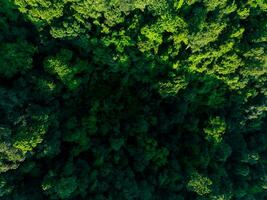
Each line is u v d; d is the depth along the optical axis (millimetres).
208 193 37781
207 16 36219
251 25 39219
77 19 33188
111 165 36969
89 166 36125
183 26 34719
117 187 35906
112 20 33344
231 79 38875
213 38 36375
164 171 38469
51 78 34500
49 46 35000
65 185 32875
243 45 38469
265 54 38156
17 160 31953
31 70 34375
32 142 31750
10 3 31656
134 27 34344
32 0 31531
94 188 35281
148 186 37719
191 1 34312
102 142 37844
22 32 33625
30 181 34438
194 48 36250
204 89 39156
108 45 34906
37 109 33562
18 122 32375
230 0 36094
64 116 36656
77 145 36438
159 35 35000
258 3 37812
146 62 36625
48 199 34031
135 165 37969
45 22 33344
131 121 38781
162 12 33906
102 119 38000
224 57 37719
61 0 32219
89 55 36312
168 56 36438
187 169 39125
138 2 32750
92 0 31703
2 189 31375
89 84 38000
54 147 34469
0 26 32812
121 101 39344
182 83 37281
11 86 33625
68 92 36281
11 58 32375
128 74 37656
